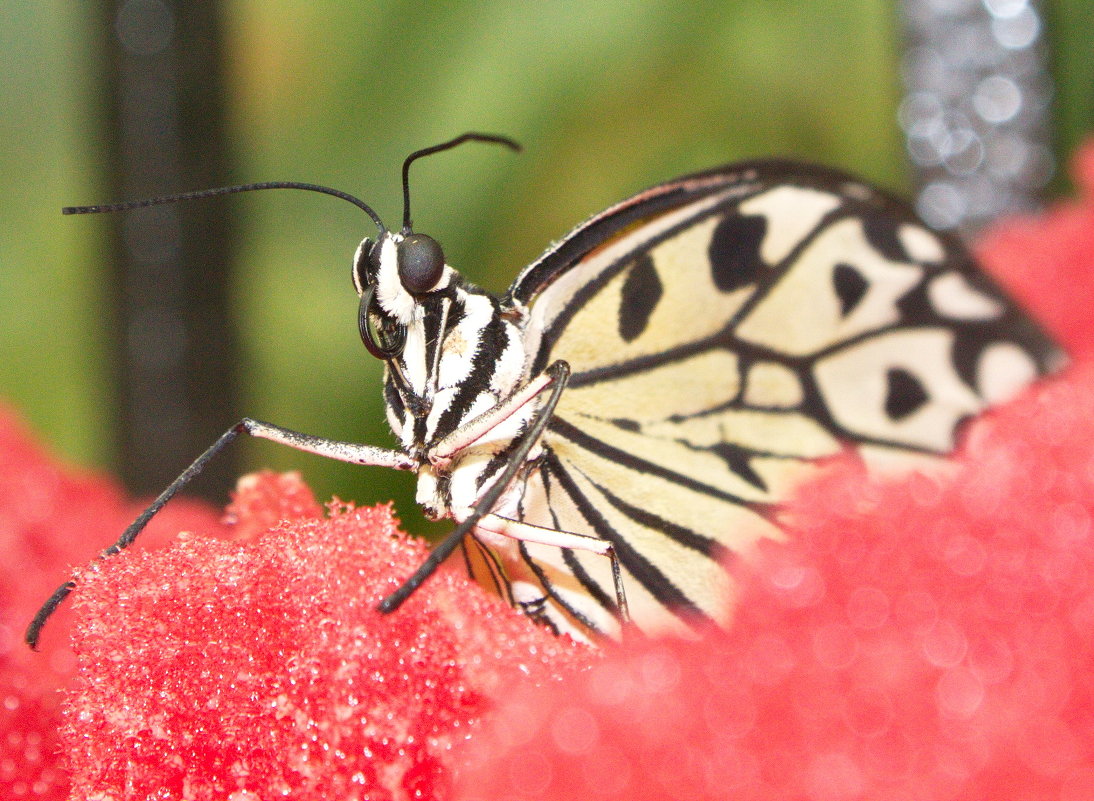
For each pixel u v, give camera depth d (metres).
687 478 0.31
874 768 0.26
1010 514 0.27
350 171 0.45
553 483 0.31
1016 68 0.36
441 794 0.28
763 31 0.43
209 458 0.30
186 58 0.35
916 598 0.27
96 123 0.35
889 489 0.27
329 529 0.28
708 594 0.31
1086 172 0.35
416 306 0.30
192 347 0.35
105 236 0.35
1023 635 0.27
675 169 0.44
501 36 0.44
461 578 0.28
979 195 0.36
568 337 0.31
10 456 0.31
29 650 0.29
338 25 0.45
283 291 0.46
